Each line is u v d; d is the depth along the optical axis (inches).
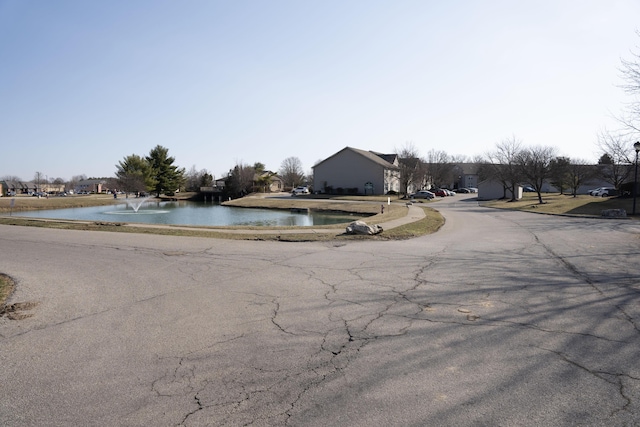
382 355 181.2
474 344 192.1
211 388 153.6
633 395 144.0
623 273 345.1
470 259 421.7
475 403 140.3
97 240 584.7
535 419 130.7
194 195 3260.3
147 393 150.6
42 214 1585.9
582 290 289.1
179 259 433.7
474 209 1441.9
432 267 379.9
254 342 199.3
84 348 194.7
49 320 237.3
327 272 362.0
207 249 503.2
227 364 174.4
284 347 192.2
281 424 129.4
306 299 274.7
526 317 231.1
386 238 604.4
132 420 133.1
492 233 672.4
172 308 258.2
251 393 149.4
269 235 627.2
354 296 280.4
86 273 365.1
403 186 2728.8
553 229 711.7
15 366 175.5
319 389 151.5
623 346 187.3
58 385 157.8
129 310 255.0
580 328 212.1
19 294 295.4
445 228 775.1
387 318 232.4
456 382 155.3
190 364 175.2
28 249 502.6
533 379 156.9
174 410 138.9
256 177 3523.6
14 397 149.0
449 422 129.5
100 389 154.1
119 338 207.3
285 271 368.2
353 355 181.6
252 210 1854.1
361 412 135.6
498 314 237.1
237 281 330.3
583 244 519.5
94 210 1884.8
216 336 208.2
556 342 193.3
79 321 235.0
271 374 164.2
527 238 594.9
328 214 1539.1
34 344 200.5
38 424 131.7
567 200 1604.3
